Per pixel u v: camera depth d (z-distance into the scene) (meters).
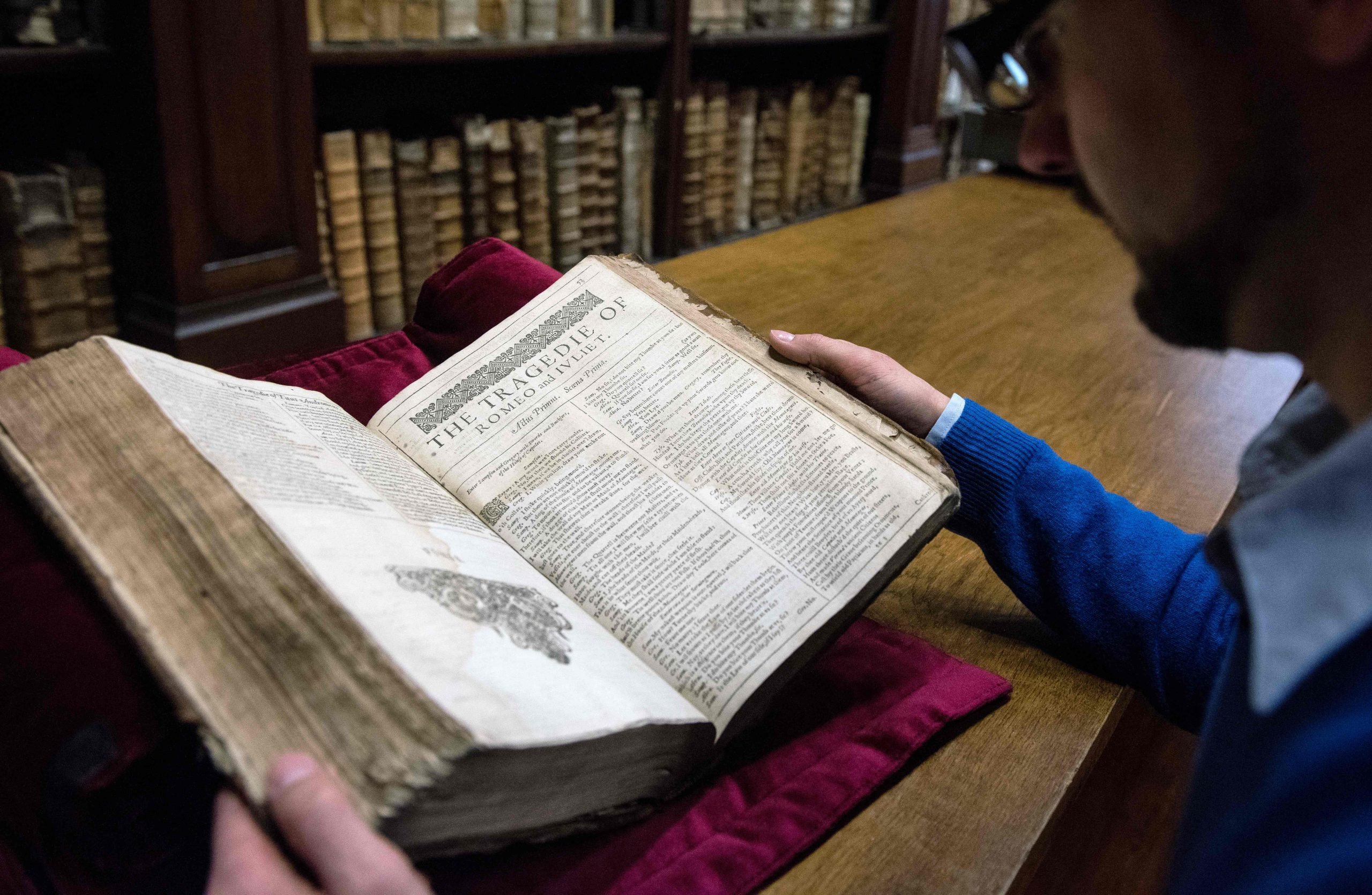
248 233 2.11
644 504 0.77
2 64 1.73
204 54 1.94
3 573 0.61
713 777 0.71
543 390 0.86
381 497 0.69
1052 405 1.39
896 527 0.74
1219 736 0.51
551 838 0.60
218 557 0.54
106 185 2.08
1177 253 0.47
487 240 1.15
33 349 1.94
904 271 1.97
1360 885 0.30
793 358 0.88
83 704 0.54
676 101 2.91
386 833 0.46
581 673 0.59
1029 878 0.69
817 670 0.81
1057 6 0.50
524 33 2.50
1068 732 0.78
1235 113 0.41
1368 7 0.35
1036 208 2.53
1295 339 0.47
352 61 2.17
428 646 0.53
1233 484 1.19
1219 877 0.35
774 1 3.18
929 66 3.80
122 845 0.54
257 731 0.48
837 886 0.63
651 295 0.94
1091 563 0.83
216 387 0.73
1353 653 0.36
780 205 3.54
